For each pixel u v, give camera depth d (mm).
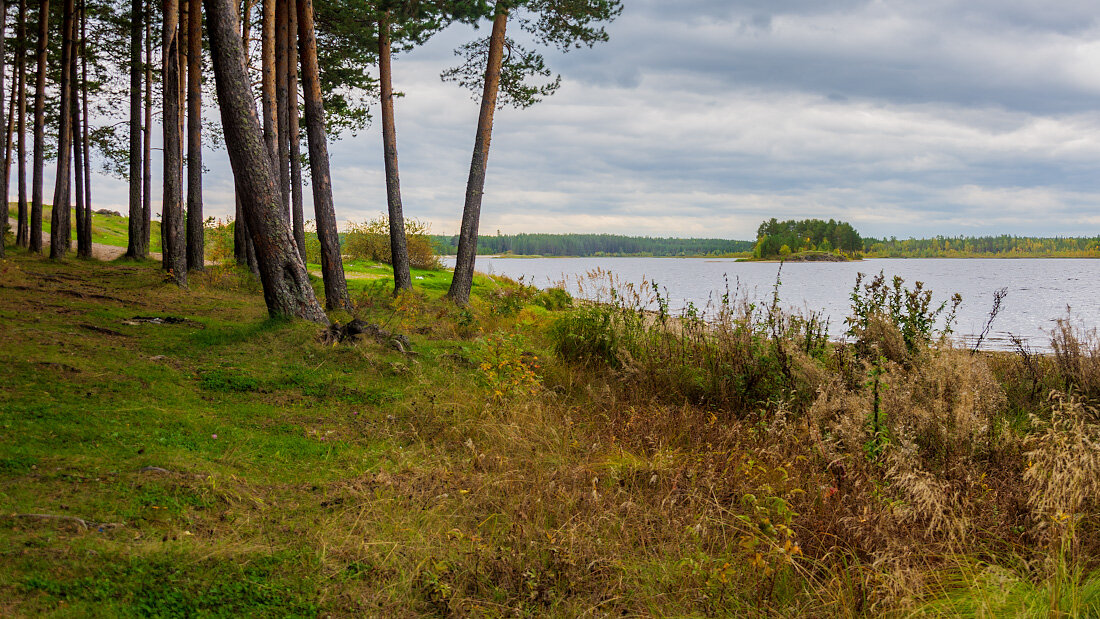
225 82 10055
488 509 4801
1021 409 7484
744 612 3619
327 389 7668
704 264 156625
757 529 4219
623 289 10250
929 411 5832
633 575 3904
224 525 4203
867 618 3518
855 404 6117
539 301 19344
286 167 17703
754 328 8602
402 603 3531
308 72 14000
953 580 3844
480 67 18609
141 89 25172
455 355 9719
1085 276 65500
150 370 7480
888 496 4672
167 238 18469
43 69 23156
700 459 5812
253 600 3426
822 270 93625
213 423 6152
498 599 3660
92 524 3932
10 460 4621
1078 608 3250
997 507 4574
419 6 16797
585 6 17438
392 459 5828
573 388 8508
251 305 14039
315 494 4895
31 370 6770
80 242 25188
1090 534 4102
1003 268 101312
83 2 24125
